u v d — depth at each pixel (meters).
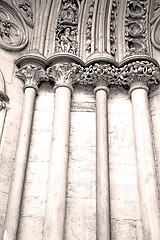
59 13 6.44
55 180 4.63
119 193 4.84
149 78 5.56
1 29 5.99
